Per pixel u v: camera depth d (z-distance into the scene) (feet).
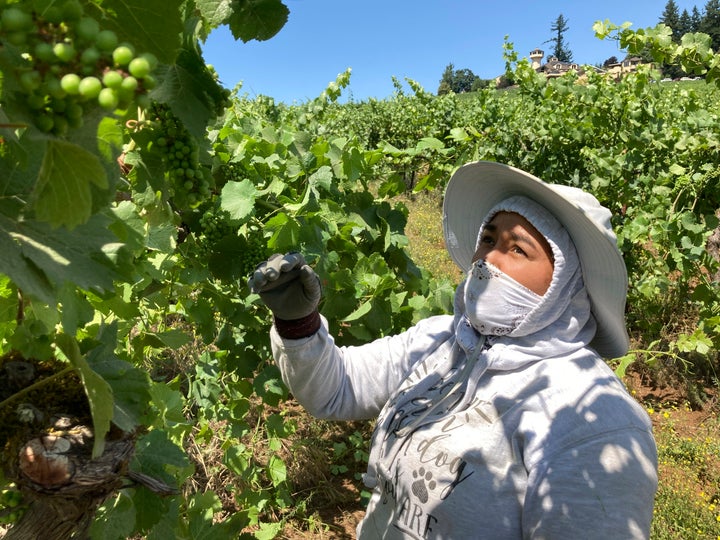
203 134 3.62
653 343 18.54
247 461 12.80
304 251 10.34
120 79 2.19
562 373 5.16
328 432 15.92
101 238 2.97
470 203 7.02
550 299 5.25
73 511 3.76
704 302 20.45
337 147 12.70
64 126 2.39
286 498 12.67
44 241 2.74
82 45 2.28
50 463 3.47
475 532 4.93
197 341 16.14
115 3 2.73
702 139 20.44
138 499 4.74
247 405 11.98
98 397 3.10
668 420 17.78
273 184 10.77
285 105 31.01
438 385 5.87
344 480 14.67
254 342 11.49
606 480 4.47
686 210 20.71
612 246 5.07
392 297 11.48
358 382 6.66
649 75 22.93
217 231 9.45
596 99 24.22
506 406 5.11
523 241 5.45
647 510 4.50
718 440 16.51
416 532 5.25
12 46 2.32
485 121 27.17
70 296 3.45
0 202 2.74
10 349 4.14
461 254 7.51
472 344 5.70
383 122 50.62
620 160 22.15
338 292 10.91
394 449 5.70
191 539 7.85
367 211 13.25
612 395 4.91
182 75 3.59
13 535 3.88
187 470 8.18
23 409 3.64
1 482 3.93
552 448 4.74
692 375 19.97
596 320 5.91
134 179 5.03
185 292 10.57
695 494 14.24
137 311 6.95
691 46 16.35
